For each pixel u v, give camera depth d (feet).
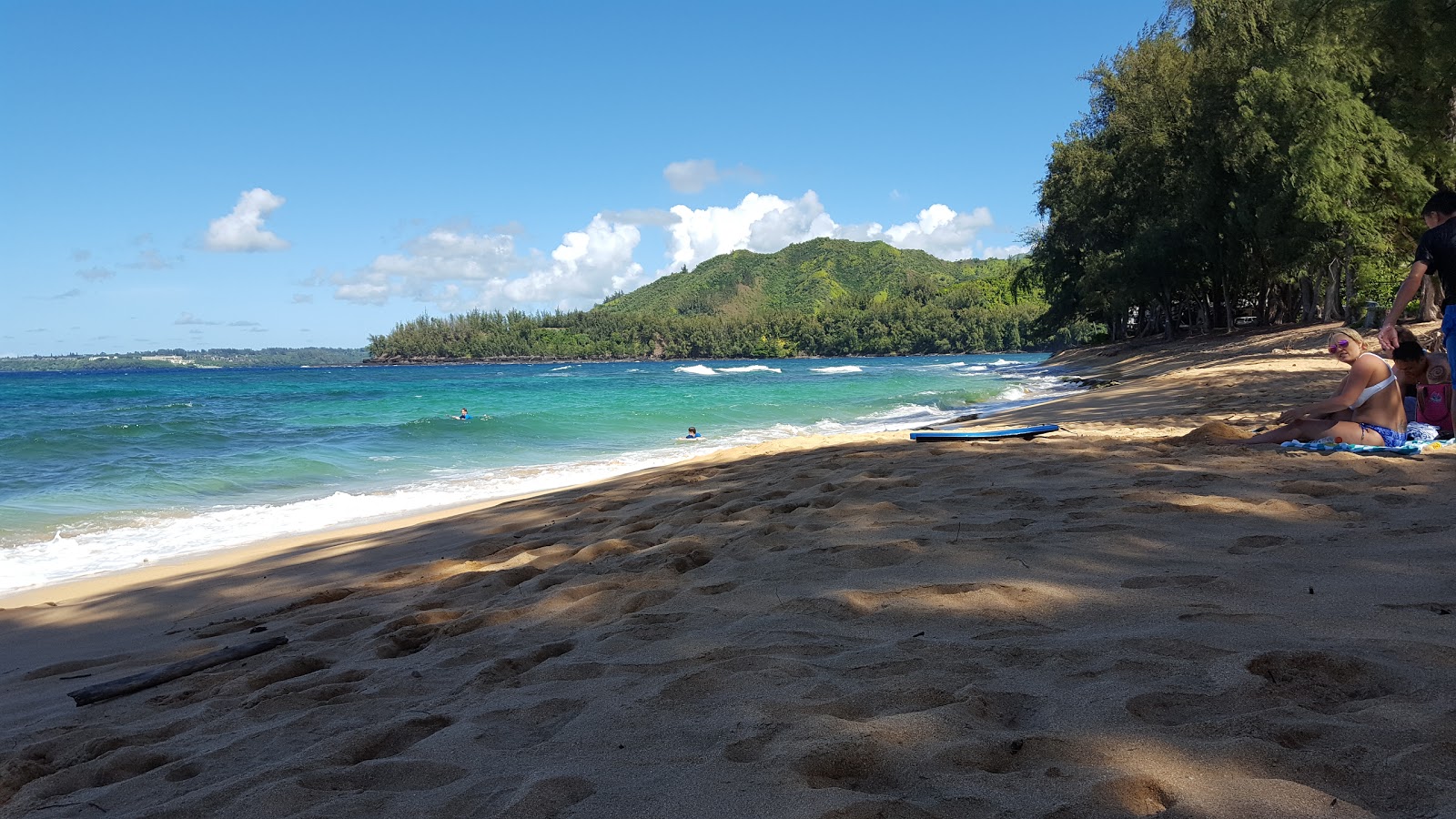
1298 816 5.33
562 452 57.88
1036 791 5.96
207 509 38.70
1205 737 6.58
